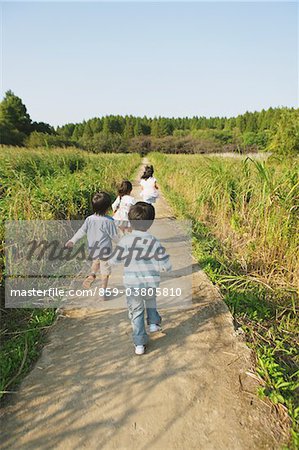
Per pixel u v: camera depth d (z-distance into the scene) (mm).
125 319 3992
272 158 6906
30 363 3178
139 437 2434
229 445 2375
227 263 5668
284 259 5137
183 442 2393
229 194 7223
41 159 14047
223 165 8180
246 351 3412
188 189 11672
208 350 3434
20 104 53812
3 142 36094
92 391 2861
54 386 2904
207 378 3033
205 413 2646
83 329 3775
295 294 4684
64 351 3381
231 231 6844
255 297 4543
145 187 7207
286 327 3996
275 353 3486
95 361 3240
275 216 5172
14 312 4035
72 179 8492
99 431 2480
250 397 2820
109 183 12680
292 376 3059
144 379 3010
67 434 2449
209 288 4785
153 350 3424
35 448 2336
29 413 2619
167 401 2766
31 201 5648
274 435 2463
